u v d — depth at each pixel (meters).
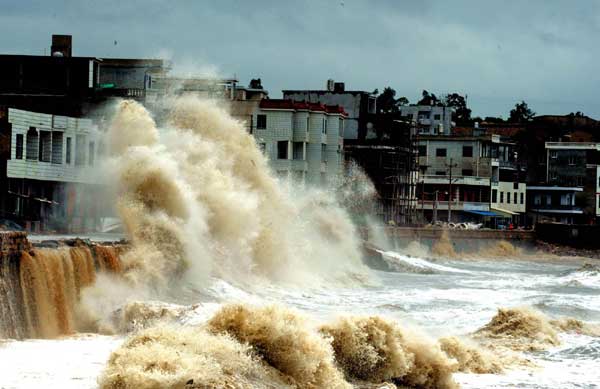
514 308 55.16
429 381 39.06
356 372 37.50
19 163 88.00
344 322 37.88
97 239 70.69
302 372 32.97
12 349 38.53
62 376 33.31
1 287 42.78
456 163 194.12
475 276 103.25
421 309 64.69
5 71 121.56
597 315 67.19
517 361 45.75
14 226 79.81
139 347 30.45
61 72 121.56
